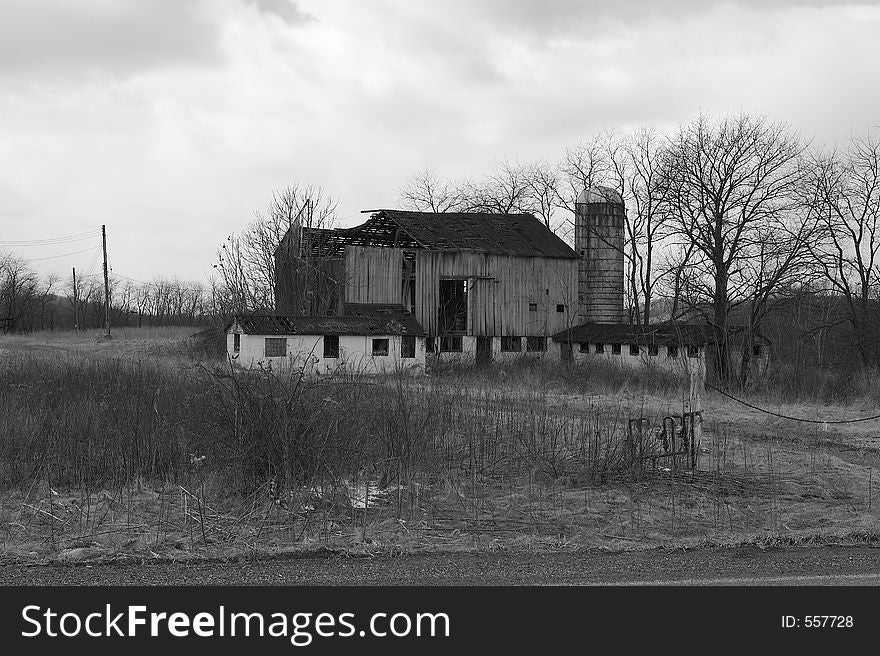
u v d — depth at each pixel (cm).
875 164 4259
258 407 1294
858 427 2302
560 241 5600
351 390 1614
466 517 1180
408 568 925
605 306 5569
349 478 1349
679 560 970
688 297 4516
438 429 1641
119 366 2331
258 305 5759
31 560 938
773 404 2903
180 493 1262
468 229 5350
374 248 4928
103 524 1098
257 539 1030
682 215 4581
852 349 4391
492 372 4059
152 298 12400
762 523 1175
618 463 1527
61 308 12681
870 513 1235
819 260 4188
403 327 4528
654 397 3006
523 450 1603
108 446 1442
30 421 1580
